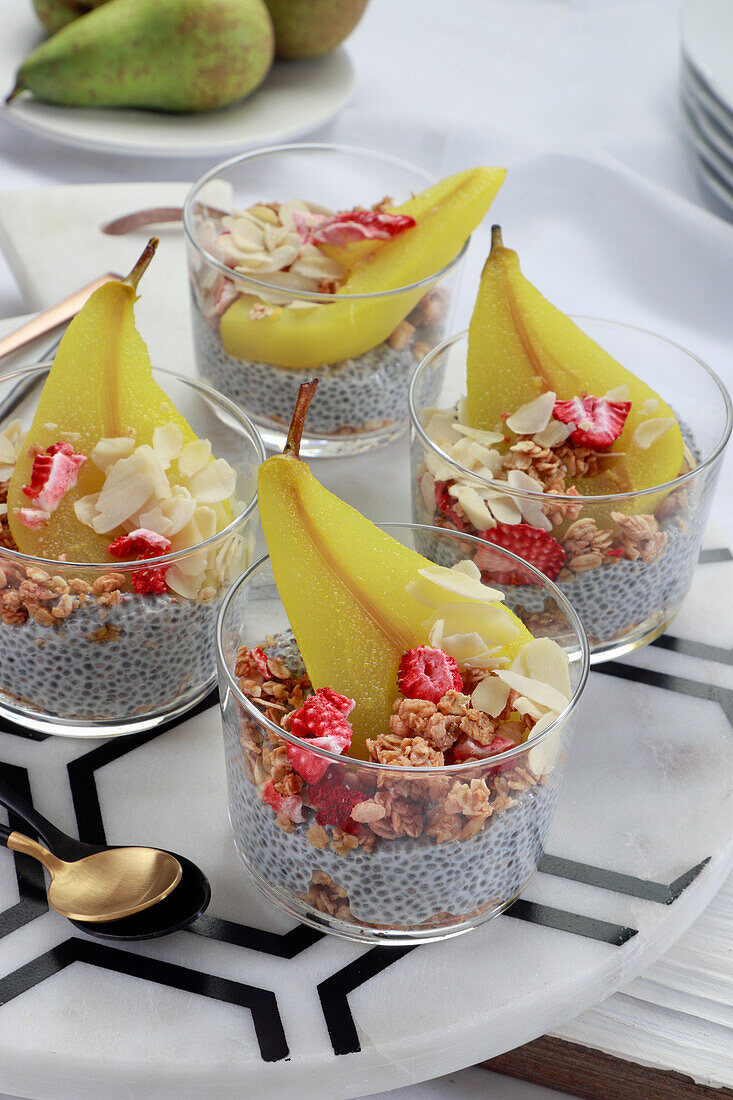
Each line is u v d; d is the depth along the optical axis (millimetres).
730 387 832
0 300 831
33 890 625
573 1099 649
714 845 647
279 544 609
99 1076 598
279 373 729
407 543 648
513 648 619
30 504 641
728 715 682
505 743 604
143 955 615
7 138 905
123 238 827
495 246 682
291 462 607
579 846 645
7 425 668
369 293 722
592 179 904
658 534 665
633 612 683
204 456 653
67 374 641
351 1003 609
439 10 1059
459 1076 650
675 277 875
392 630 611
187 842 639
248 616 628
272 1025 604
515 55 1009
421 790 584
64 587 627
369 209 800
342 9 909
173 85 877
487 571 643
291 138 898
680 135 951
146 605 634
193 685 662
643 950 627
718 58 893
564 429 670
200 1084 600
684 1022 632
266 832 608
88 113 889
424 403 703
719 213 912
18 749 657
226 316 726
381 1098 645
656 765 667
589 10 1067
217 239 743
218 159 899
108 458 642
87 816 642
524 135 927
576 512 656
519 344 678
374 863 596
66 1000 605
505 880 614
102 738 662
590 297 864
